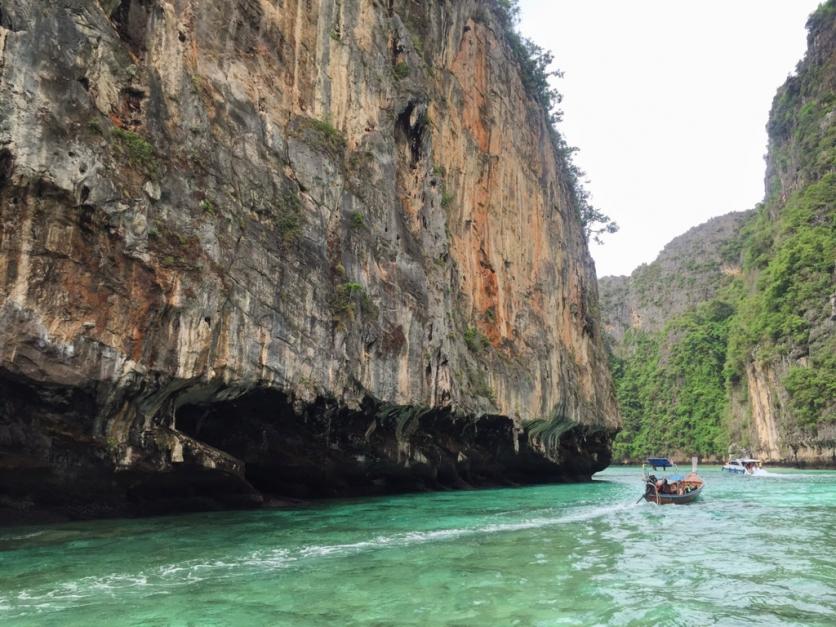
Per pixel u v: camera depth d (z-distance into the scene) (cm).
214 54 1591
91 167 1138
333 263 1847
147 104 1310
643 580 927
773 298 7538
